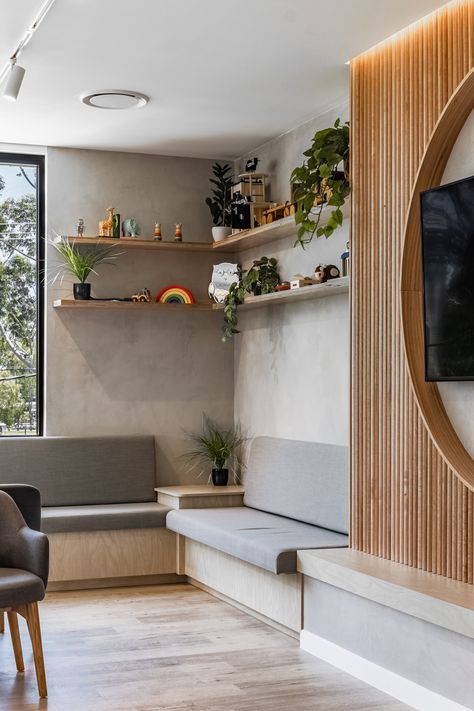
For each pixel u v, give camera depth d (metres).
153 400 6.82
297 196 4.98
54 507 6.27
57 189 6.62
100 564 5.91
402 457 4.26
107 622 5.08
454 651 3.55
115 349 6.74
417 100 4.20
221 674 4.16
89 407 6.66
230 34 4.42
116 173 6.76
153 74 5.02
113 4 4.07
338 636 4.32
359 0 3.98
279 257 6.25
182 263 6.93
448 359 3.86
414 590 3.66
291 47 4.58
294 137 6.09
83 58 4.77
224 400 7.01
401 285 4.13
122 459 6.54
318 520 5.23
